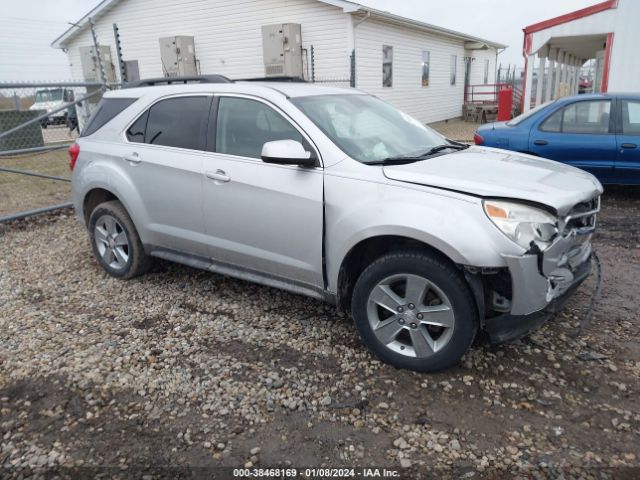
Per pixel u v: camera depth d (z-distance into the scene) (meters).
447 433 2.68
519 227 2.78
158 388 3.12
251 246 3.79
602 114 6.73
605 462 2.45
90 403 3.00
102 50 18.95
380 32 17.31
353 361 3.35
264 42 16.12
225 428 2.76
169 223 4.27
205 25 17.80
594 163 6.75
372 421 2.78
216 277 4.84
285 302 4.25
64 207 7.58
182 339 3.70
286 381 3.15
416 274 3.02
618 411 2.80
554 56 16.84
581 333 3.59
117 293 4.57
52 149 7.34
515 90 25.55
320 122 3.56
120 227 4.73
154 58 19.20
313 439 2.66
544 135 6.96
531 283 2.81
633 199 7.23
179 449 2.62
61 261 5.48
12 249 5.98
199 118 4.07
